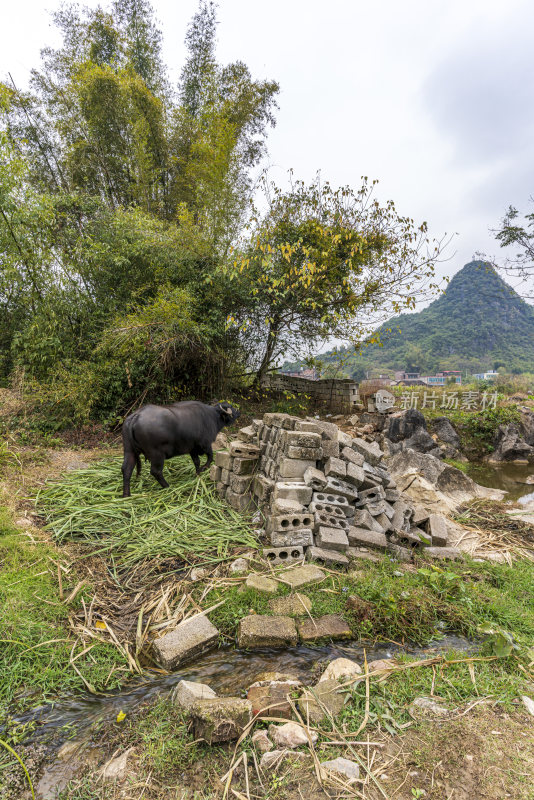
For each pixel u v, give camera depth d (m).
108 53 11.20
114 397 7.69
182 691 2.20
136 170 10.07
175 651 2.57
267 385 11.52
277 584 3.30
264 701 2.17
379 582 3.41
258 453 4.88
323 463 4.44
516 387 15.77
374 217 8.83
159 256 7.88
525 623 2.96
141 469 5.46
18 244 7.19
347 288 8.56
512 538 4.85
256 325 9.48
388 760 1.83
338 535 3.89
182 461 5.91
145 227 8.01
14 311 8.13
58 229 8.01
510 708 2.13
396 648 2.75
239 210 10.04
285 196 9.14
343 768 1.78
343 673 2.40
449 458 9.13
